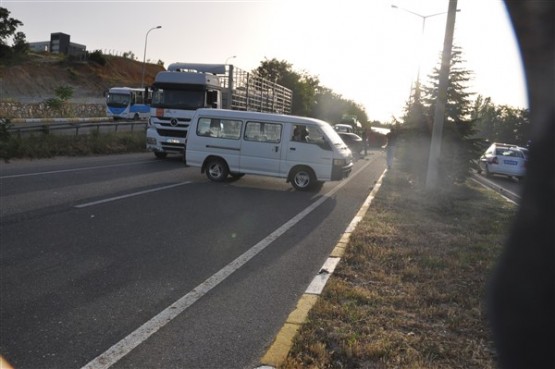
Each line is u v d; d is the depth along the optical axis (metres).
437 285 5.57
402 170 17.56
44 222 8.08
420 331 4.34
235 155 14.09
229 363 3.81
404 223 9.20
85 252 6.56
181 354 3.93
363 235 7.96
